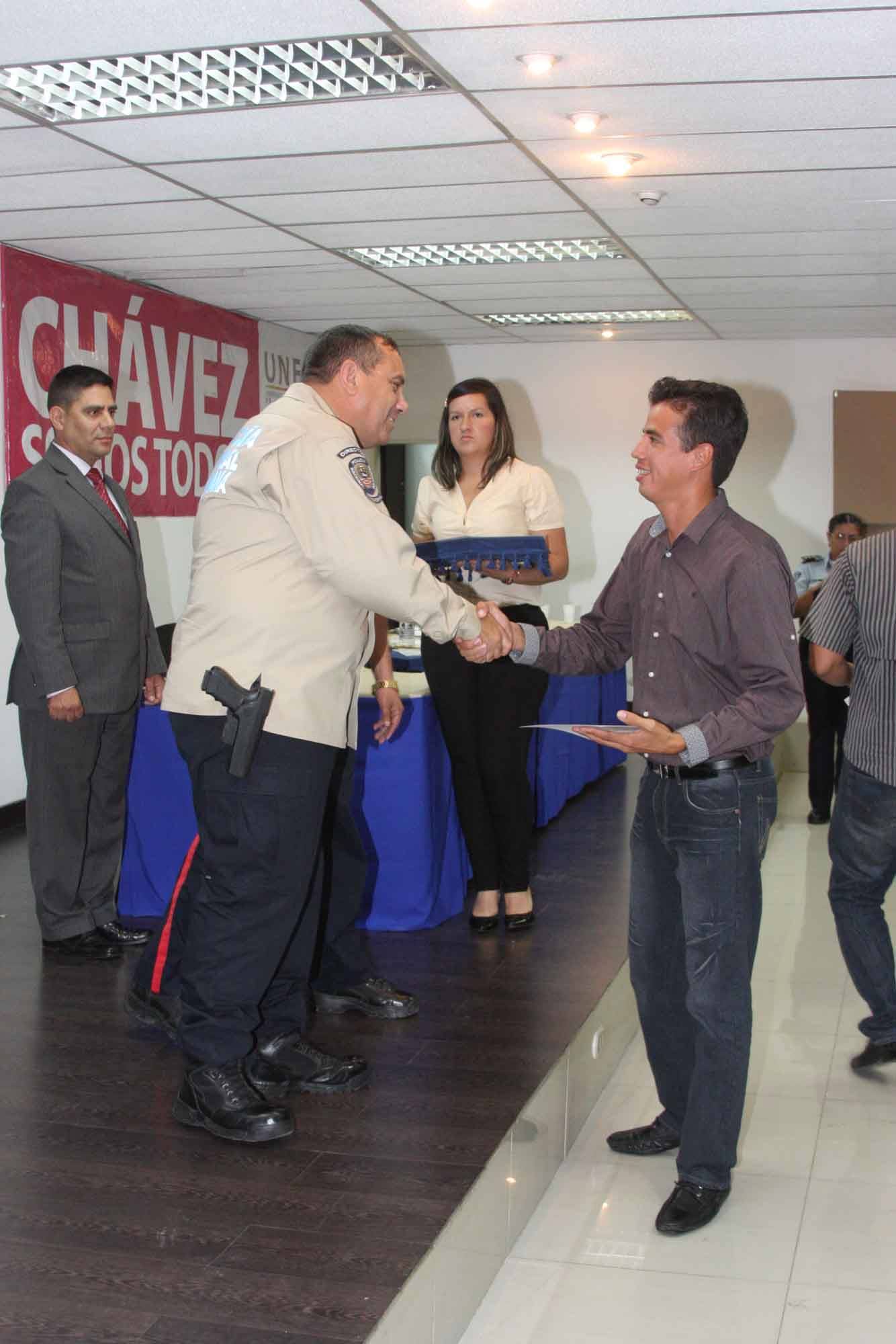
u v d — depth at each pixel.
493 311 7.79
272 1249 2.26
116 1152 2.64
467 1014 3.40
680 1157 2.78
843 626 3.30
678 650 2.63
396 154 4.30
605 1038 3.59
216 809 2.68
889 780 3.30
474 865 4.14
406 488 9.88
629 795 6.46
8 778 5.97
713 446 2.54
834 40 3.24
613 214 5.22
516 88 3.65
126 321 6.68
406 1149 2.64
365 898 4.16
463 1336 2.38
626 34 3.22
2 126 3.94
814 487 8.94
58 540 3.72
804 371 8.88
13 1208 2.40
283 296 7.25
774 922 5.03
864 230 5.52
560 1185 2.98
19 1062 3.11
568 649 2.91
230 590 2.65
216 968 2.71
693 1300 2.48
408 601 2.61
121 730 3.95
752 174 4.59
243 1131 2.66
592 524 9.28
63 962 3.86
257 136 4.08
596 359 9.16
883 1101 3.40
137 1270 2.19
